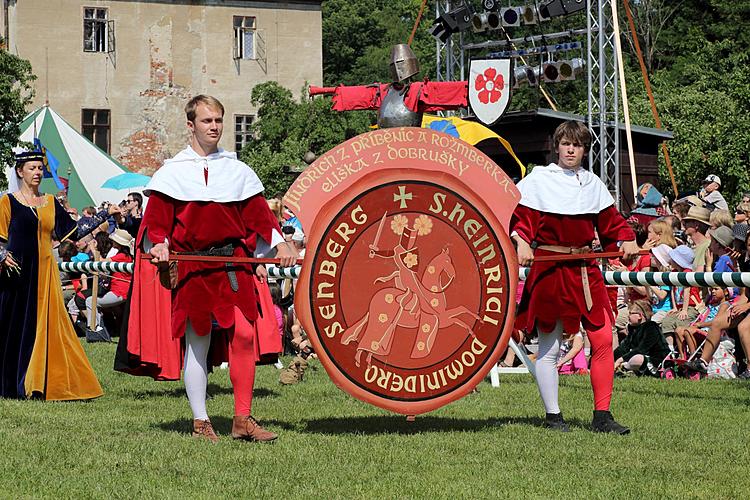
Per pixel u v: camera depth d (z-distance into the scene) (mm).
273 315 8117
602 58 25656
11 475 6508
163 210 7652
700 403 10102
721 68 46281
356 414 9211
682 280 9977
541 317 8367
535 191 8273
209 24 54312
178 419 8773
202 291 7637
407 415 8164
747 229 13266
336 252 8039
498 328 8234
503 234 8211
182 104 54000
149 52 53594
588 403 10047
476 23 27078
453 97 12273
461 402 10039
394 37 73938
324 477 6547
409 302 8133
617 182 25578
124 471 6672
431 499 6031
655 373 12820
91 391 10266
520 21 26750
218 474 6586
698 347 13289
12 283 10352
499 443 7742
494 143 27078
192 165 7703
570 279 8320
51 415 8992
